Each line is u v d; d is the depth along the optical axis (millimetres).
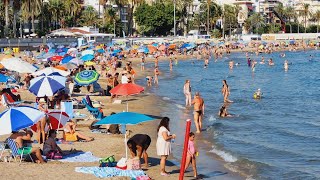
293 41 184750
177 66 96812
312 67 95438
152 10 177125
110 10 171500
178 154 23828
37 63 69250
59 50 81750
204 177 20297
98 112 30906
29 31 150000
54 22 162000
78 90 45156
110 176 18281
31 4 131500
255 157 24172
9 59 39219
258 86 60875
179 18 183250
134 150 20156
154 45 133000
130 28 186000
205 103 44188
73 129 25250
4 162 19688
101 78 61594
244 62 108125
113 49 110812
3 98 34125
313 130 31766
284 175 20859
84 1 199375
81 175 18344
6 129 18266
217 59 119125
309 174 20906
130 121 19891
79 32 118062
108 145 24406
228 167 22031
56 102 33750
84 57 63531
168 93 50719
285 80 69500
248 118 35938
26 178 17656
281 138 29016
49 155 20859
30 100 38750
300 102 45906
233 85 61875
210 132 30188
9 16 143875
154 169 20688
